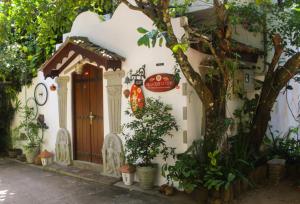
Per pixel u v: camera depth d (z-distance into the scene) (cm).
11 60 912
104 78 723
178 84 593
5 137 1013
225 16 546
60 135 821
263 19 694
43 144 878
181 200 556
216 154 546
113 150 698
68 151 801
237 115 693
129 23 665
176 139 600
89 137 773
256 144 669
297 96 894
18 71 924
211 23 679
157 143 590
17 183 689
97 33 732
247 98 727
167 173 603
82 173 737
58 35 886
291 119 862
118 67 671
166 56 605
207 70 614
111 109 707
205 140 570
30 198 593
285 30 687
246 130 707
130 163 647
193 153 569
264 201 550
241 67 674
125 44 674
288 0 656
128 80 664
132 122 638
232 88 598
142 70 642
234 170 552
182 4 682
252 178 614
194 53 605
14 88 966
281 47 636
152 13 542
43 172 778
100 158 750
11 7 661
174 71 593
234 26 692
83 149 789
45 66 751
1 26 667
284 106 827
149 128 607
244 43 743
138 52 650
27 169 813
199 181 530
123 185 644
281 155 713
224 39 541
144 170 604
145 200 563
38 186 664
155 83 618
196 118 609
